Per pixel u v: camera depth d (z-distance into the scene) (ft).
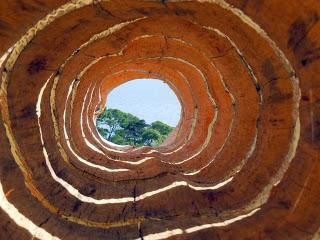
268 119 19.85
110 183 25.67
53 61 21.43
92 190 23.57
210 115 33.76
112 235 19.71
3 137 17.38
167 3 18.38
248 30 18.08
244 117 23.88
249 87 22.13
